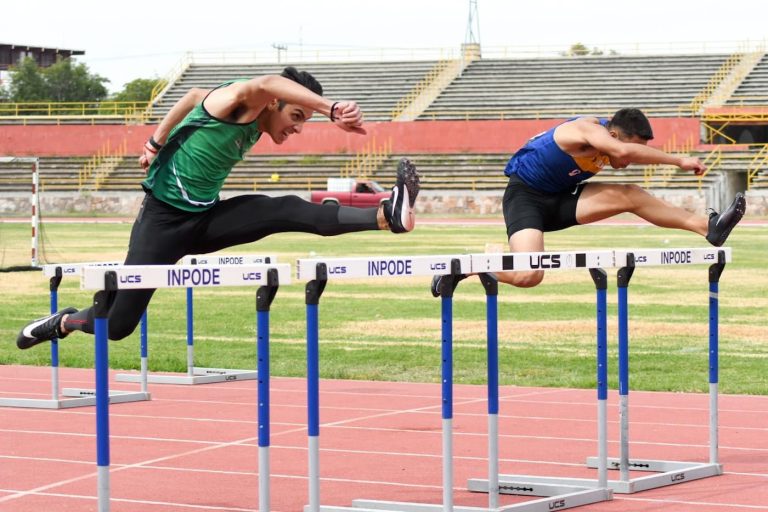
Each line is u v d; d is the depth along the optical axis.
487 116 61.41
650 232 43.66
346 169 59.28
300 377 14.34
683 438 10.36
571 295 23.47
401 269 6.89
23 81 90.88
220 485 8.63
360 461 9.50
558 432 10.73
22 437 10.57
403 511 7.73
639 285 25.25
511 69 65.19
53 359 12.32
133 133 62.53
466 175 58.22
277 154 61.16
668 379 13.59
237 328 18.86
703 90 60.59
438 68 66.44
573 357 15.35
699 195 52.88
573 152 9.05
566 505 7.80
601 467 8.10
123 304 7.55
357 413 11.79
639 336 17.28
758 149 56.28
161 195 7.58
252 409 12.12
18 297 23.22
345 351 16.17
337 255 32.06
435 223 50.81
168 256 7.71
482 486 8.44
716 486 8.51
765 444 10.12
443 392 7.10
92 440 10.43
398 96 64.56
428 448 10.02
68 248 35.44
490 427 7.51
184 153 7.45
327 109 6.86
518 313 20.41
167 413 11.89
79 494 8.31
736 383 13.32
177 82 68.94
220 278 6.20
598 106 60.81
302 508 7.91
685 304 21.42
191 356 14.05
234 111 7.33
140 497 8.23
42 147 62.91
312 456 6.71
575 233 42.84
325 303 22.42
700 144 56.38
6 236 41.91
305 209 7.65
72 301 22.39
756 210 53.88
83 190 60.59
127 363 15.19
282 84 7.06
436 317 20.14
